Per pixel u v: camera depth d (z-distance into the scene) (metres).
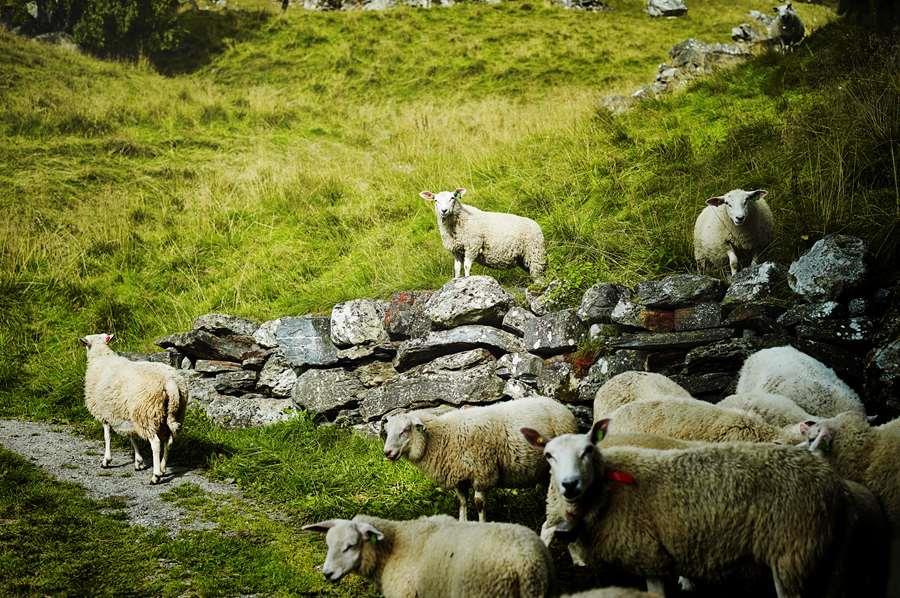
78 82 23.19
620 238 10.24
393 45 27.34
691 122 13.48
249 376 10.80
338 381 10.03
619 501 4.75
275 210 15.53
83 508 7.32
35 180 17.06
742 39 26.59
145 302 13.38
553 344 8.69
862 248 7.49
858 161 9.61
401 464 8.39
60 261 14.45
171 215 16.08
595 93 20.14
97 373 8.66
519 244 9.83
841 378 7.09
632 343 8.20
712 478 4.60
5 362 11.98
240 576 6.00
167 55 29.12
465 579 4.50
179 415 8.49
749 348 7.51
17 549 6.30
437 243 12.20
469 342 9.22
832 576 4.47
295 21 30.34
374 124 21.03
